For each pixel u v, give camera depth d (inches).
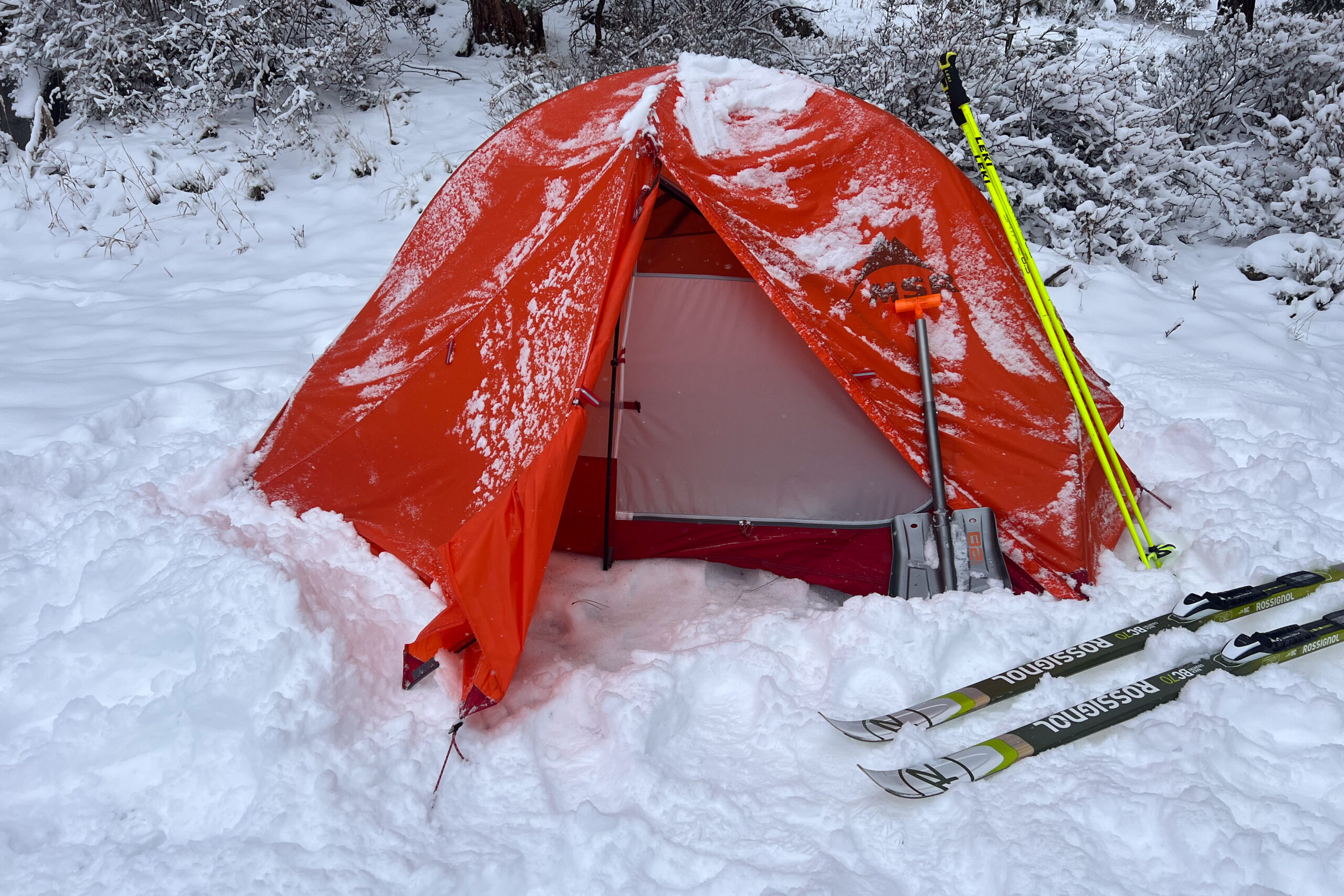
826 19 437.7
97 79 310.0
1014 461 121.3
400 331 135.0
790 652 108.9
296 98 309.7
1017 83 264.5
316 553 122.8
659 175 117.6
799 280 117.6
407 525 123.2
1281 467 145.2
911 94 269.0
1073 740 91.4
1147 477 153.4
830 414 126.3
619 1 361.1
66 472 146.3
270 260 265.9
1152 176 251.1
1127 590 117.8
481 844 83.3
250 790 87.0
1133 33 430.9
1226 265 254.2
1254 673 100.8
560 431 104.0
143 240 279.0
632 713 95.0
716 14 329.7
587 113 130.6
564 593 129.3
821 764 92.7
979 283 120.8
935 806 86.0
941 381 121.6
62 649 99.8
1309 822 79.7
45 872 78.2
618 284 109.4
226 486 137.6
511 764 94.0
